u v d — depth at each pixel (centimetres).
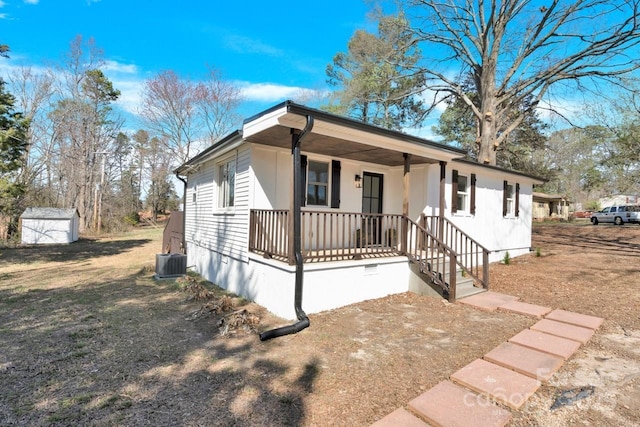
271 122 515
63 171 2580
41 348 416
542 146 2039
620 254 1091
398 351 406
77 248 1619
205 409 285
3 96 1209
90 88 2594
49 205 2473
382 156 760
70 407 286
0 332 473
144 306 616
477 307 584
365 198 870
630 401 291
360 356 393
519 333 450
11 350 408
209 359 387
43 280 873
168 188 4150
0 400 296
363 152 716
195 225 1064
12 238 1795
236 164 734
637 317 512
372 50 1831
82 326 501
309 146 666
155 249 1584
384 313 561
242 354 402
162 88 2578
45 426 260
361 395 308
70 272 995
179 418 271
